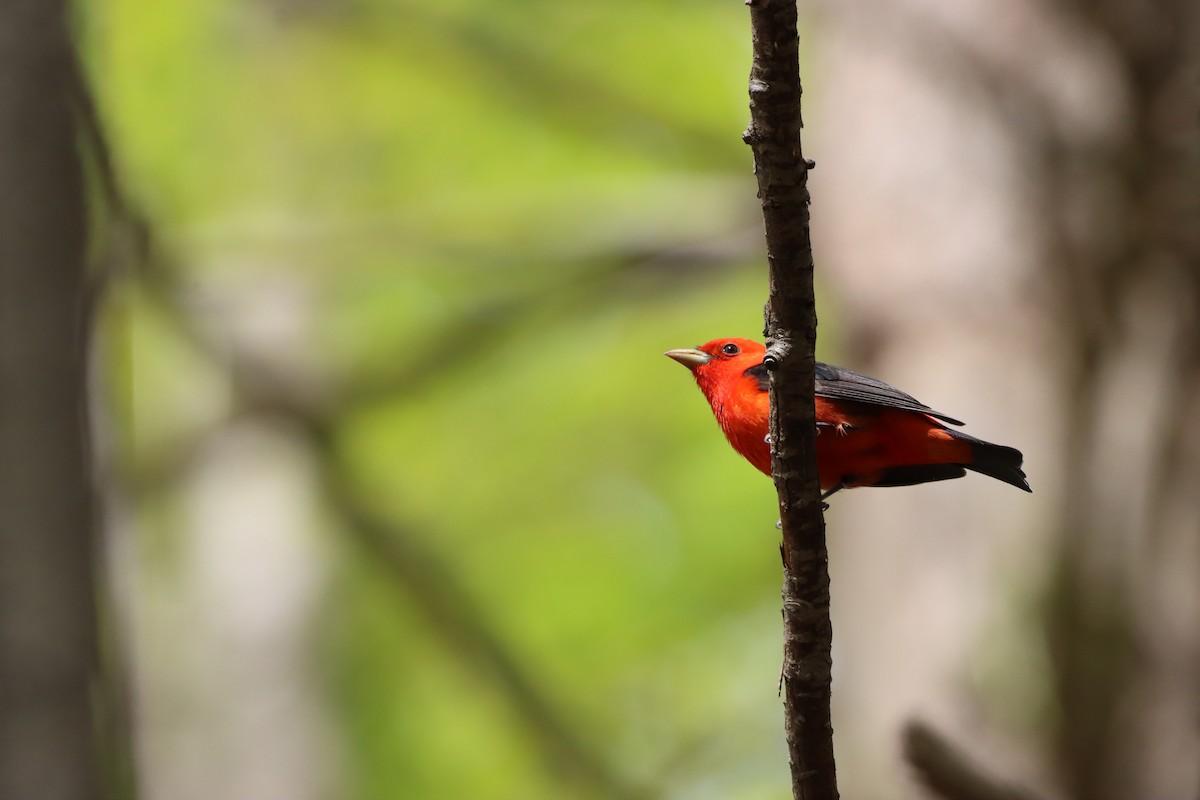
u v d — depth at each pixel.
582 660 16.84
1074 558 8.37
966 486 8.72
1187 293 8.98
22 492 4.37
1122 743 7.79
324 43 17.81
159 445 16.89
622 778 16.02
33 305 4.43
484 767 16.08
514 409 18.41
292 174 18.48
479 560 17.67
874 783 8.08
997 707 7.93
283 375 17.59
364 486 17.19
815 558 3.89
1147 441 8.70
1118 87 9.51
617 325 17.91
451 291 17.88
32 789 4.26
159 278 13.09
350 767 15.83
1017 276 9.28
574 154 18.61
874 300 9.70
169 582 16.19
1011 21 10.13
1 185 4.46
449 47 17.50
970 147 9.79
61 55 4.57
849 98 10.69
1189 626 8.04
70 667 4.37
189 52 17.05
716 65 18.20
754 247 16.12
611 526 17.45
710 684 16.64
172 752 15.26
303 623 16.25
